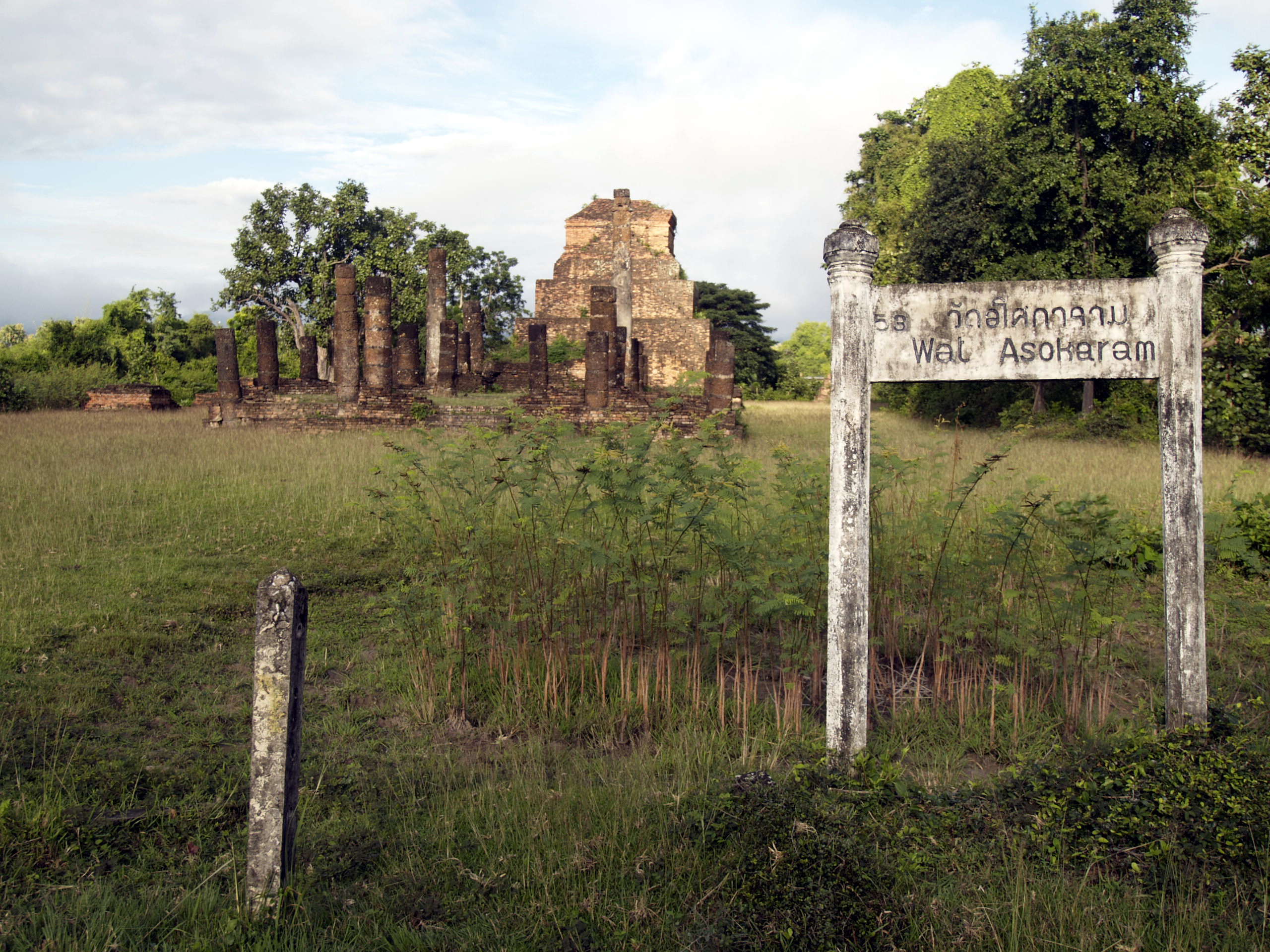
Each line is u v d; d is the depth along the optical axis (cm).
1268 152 2377
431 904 342
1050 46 2725
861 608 436
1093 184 2697
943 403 3459
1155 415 2394
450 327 3195
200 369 5106
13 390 3538
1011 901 331
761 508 715
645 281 5212
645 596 592
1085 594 544
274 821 327
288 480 1347
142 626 703
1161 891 340
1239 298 2130
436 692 571
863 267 436
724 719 517
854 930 313
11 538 959
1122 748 446
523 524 619
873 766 427
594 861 370
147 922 331
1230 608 693
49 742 502
